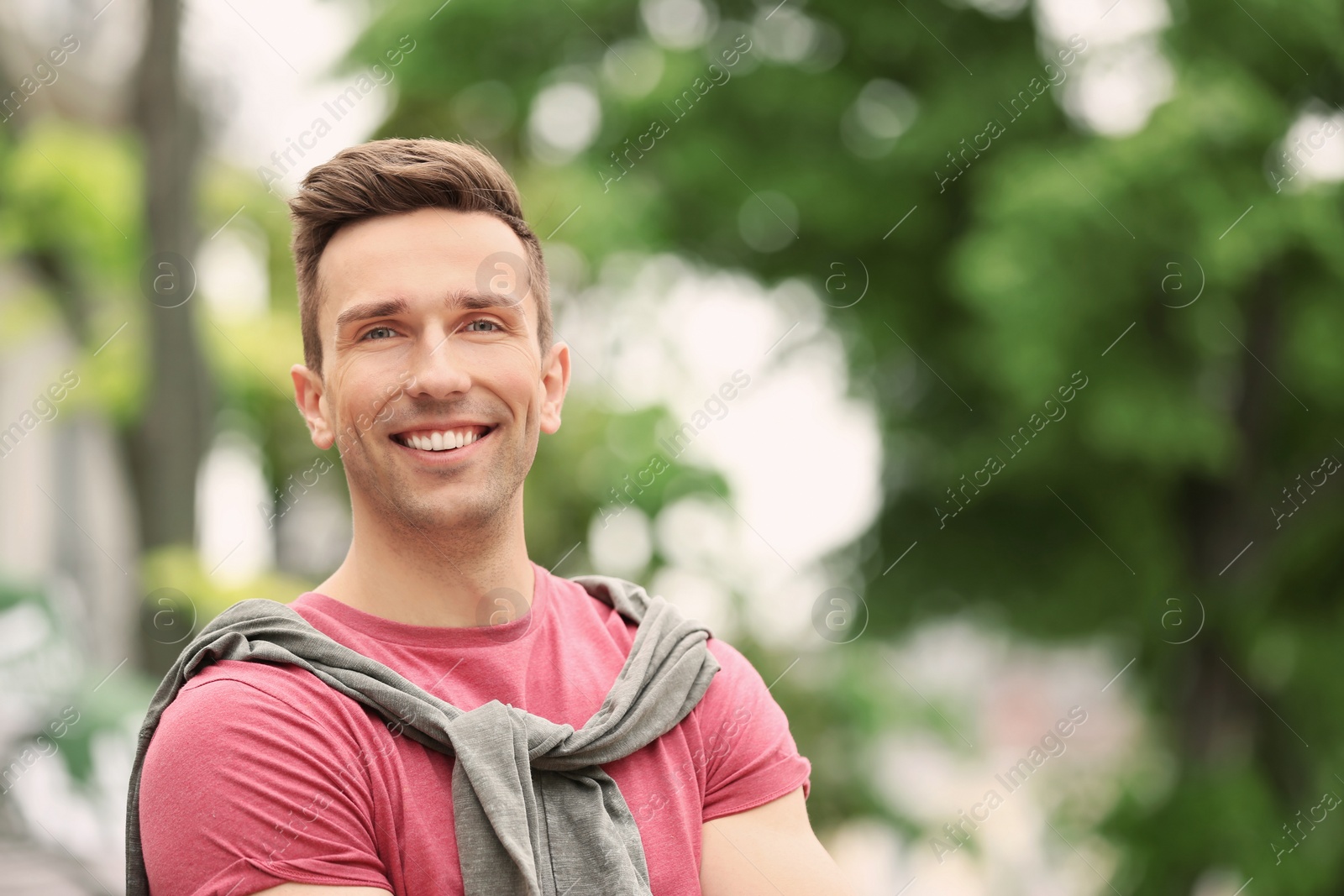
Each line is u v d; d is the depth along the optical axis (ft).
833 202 34.65
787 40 36.29
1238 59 32.04
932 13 35.55
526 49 34.68
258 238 34.53
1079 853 38.04
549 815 7.00
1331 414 37.47
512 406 7.43
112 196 31.19
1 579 21.08
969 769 39.73
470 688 7.32
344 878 6.59
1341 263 31.91
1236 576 37.68
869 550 38.81
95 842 19.19
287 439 36.58
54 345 43.78
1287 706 38.11
